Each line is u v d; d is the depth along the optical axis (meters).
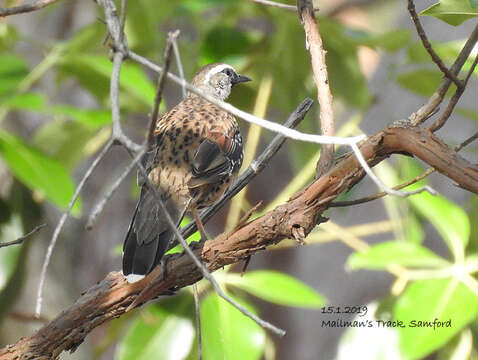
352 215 14.79
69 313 6.45
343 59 11.80
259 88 12.08
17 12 6.15
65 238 12.79
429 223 13.34
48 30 14.43
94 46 11.34
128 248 7.39
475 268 8.48
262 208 17.00
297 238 5.93
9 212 10.52
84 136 12.25
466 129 12.98
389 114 13.66
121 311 6.48
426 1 14.73
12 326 11.53
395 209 11.11
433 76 10.89
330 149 6.46
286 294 8.62
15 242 6.27
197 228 7.98
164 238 7.43
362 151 5.80
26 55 13.53
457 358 9.58
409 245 8.87
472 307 8.12
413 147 5.66
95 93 11.48
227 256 6.17
